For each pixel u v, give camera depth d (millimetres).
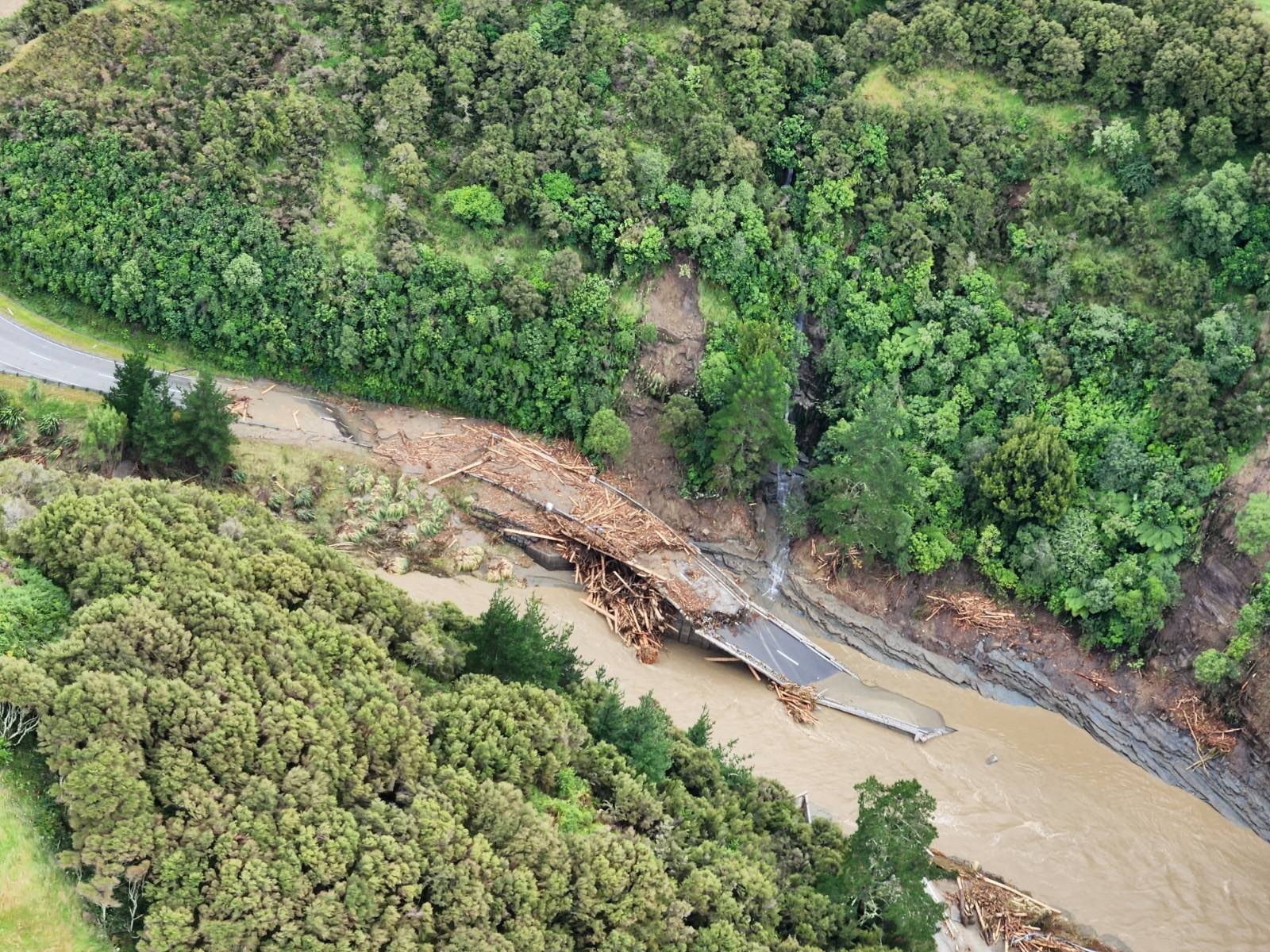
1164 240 100438
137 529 71750
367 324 98375
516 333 99375
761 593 98062
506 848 63469
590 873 64188
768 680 92125
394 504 94875
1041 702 93062
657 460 99812
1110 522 93375
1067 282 99438
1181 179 101438
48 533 70438
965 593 96062
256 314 98625
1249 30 101188
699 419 98125
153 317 99188
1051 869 83188
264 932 58281
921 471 97875
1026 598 95000
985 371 98500
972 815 85875
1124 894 82500
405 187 100875
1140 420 95875
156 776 60750
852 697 92312
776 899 68812
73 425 92688
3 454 90062
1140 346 97062
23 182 99312
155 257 98375
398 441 98938
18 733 61406
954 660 94688
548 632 82250
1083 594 92562
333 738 64375
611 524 96812
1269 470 92125
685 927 65062
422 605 79000
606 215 100938
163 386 92375
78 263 98688
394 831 62312
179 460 91750
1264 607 89125
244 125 100938
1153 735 90312
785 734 88812
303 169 100250
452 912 60562
